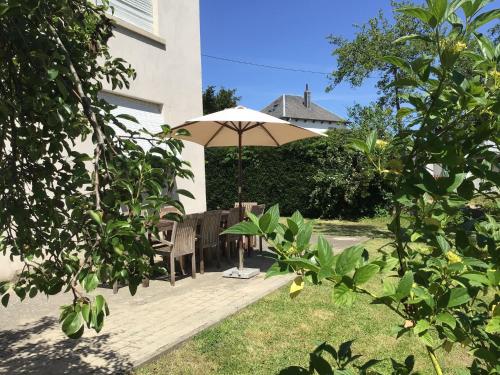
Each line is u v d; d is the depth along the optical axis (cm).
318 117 5756
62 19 221
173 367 406
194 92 1079
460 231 169
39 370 393
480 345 169
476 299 182
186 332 482
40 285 231
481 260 157
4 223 227
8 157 232
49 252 241
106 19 284
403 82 153
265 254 149
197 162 1084
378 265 129
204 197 1105
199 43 1094
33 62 196
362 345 461
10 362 408
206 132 841
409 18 1102
